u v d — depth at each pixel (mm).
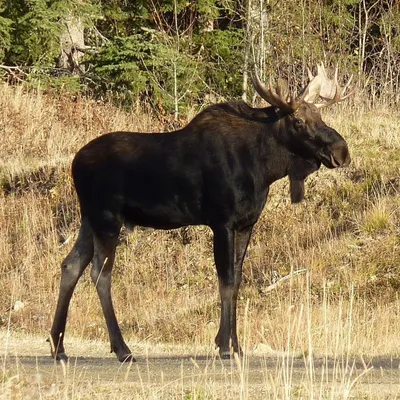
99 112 47844
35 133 46156
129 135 22125
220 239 21641
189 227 37875
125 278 35906
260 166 21906
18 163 43625
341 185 38531
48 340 21469
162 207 21781
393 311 30859
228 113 22172
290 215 37531
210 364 20047
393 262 34250
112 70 56500
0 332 28797
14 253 38094
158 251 37062
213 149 21734
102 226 21516
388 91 48938
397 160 39688
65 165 42656
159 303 33719
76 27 61250
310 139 21703
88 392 16156
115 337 20969
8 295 34781
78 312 32062
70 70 62344
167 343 28875
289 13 54344
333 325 26578
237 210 21703
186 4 61719
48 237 38344
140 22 64938
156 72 57062
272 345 26234
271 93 21688
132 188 21641
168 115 47625
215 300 33469
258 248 36469
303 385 15633
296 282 33906
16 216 40094
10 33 59031
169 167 21688
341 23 57500
